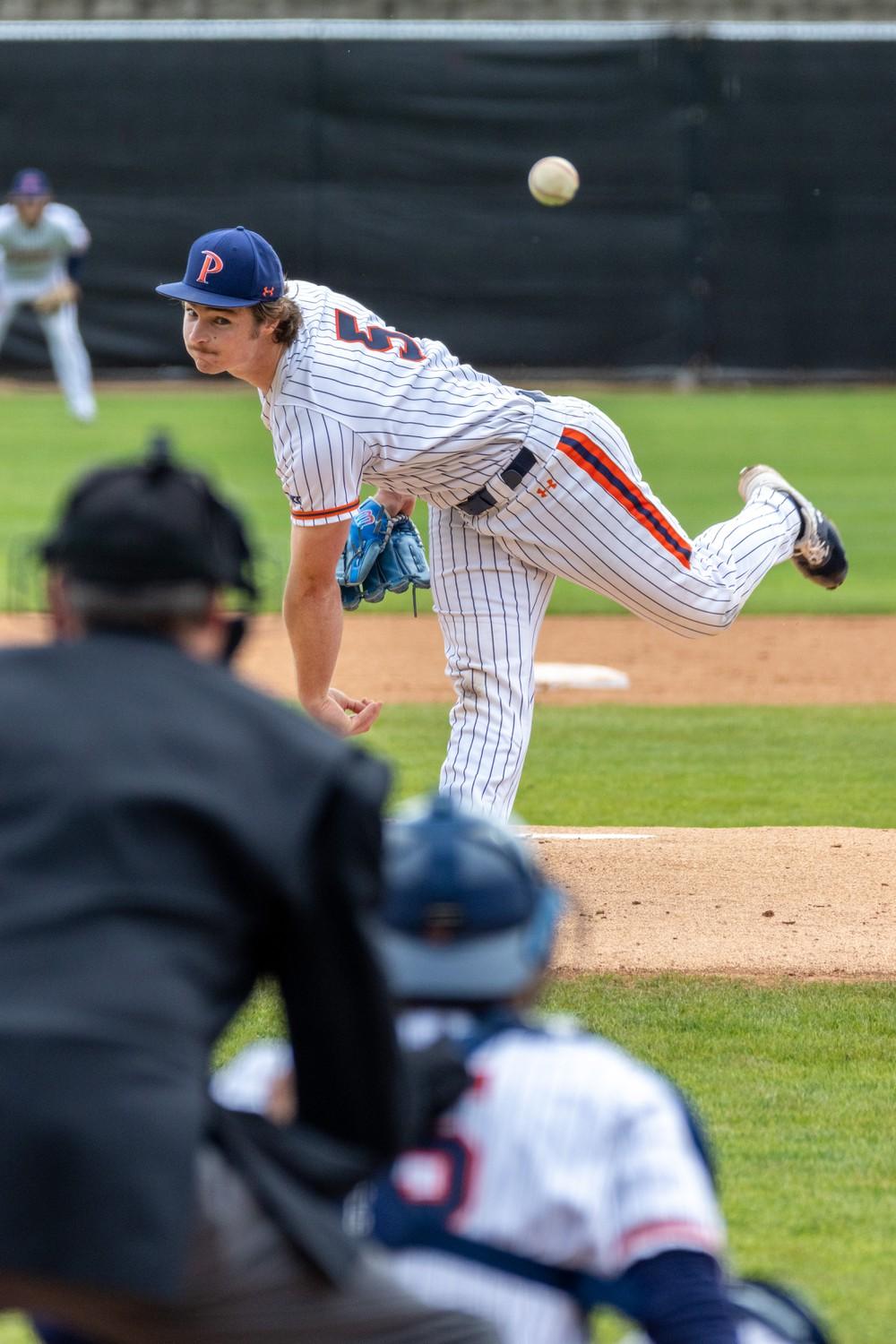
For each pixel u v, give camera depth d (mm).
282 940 7105
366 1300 7109
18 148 82500
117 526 7430
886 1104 14578
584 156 82125
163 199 83125
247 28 81562
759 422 74688
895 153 82125
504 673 19125
